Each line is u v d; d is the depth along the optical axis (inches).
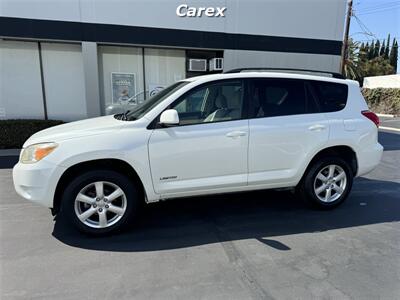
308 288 106.5
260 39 390.9
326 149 169.8
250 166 154.9
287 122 158.6
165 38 363.3
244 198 194.4
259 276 113.3
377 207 183.3
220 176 151.4
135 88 397.1
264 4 383.6
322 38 410.9
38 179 130.5
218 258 125.4
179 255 127.6
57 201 140.9
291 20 396.5
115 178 139.6
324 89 169.8
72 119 379.9
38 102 368.8
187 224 157.2
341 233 148.6
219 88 151.4
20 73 358.9
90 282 108.8
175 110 135.6
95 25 341.4
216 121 149.1
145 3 350.3
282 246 135.5
